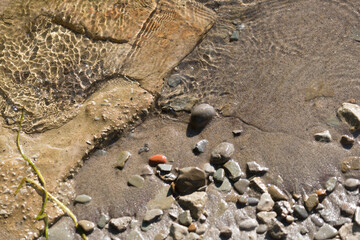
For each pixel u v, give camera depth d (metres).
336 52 2.40
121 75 2.36
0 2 2.38
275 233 2.19
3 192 2.21
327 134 2.29
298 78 2.37
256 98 2.35
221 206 2.22
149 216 2.21
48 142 2.28
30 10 2.38
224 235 2.19
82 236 2.20
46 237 2.19
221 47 2.41
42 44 2.37
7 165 2.24
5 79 2.33
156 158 2.27
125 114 2.32
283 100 2.34
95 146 2.29
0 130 2.29
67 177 2.26
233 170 2.26
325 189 2.24
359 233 2.18
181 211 2.21
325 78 2.37
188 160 2.28
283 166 2.27
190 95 2.35
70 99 2.33
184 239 2.18
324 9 2.46
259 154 2.28
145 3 2.42
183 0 2.45
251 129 2.32
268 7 2.46
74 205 2.23
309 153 2.28
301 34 2.42
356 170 2.26
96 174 2.27
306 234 2.20
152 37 2.39
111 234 2.20
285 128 2.31
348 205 2.22
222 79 2.37
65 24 2.38
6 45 2.36
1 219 2.19
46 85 2.33
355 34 2.42
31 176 2.24
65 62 2.35
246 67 2.38
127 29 2.39
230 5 2.46
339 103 2.34
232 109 2.34
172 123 2.33
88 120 2.30
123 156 2.28
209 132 2.31
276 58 2.39
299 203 2.23
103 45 2.38
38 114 2.31
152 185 2.25
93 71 2.35
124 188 2.25
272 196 2.23
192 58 2.39
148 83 2.36
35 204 2.22
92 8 2.40
